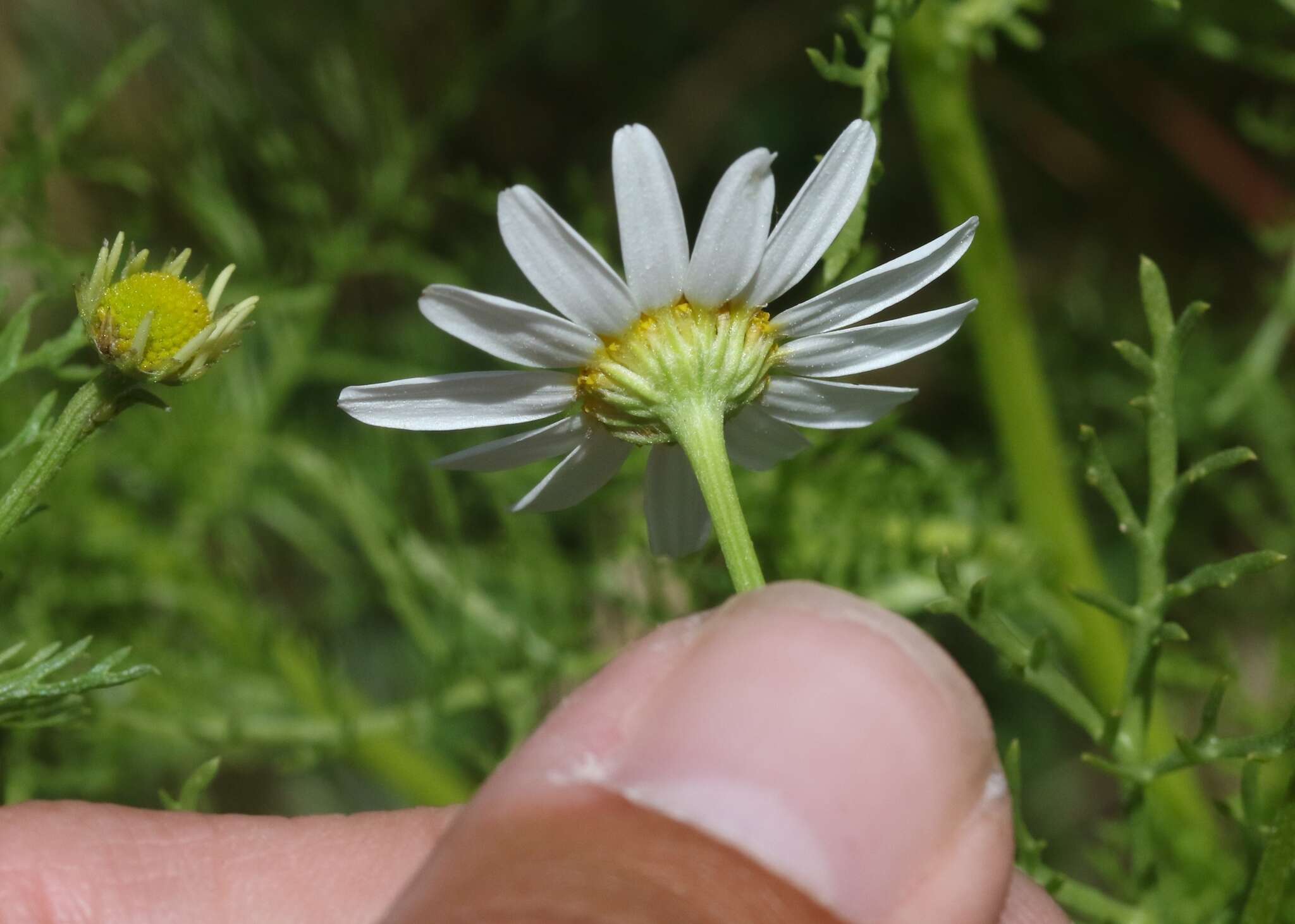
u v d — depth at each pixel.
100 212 0.24
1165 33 0.19
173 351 0.13
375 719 0.19
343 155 0.25
